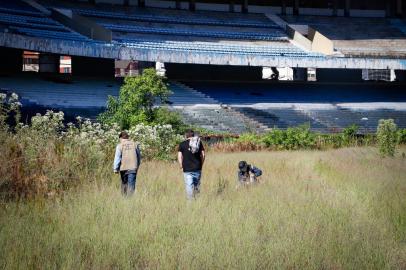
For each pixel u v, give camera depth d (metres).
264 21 62.38
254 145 38.69
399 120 50.06
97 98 42.84
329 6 66.38
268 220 8.88
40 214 8.95
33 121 14.23
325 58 51.34
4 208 9.56
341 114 50.22
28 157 12.37
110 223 8.25
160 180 14.55
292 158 26.69
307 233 7.87
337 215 9.40
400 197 11.47
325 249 7.04
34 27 44.12
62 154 13.45
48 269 5.98
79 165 13.59
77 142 14.56
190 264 6.28
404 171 18.55
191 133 11.95
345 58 51.75
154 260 6.53
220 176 16.08
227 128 43.78
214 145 38.19
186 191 11.84
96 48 42.31
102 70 51.09
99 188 12.08
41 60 51.41
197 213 9.24
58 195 11.20
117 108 35.38
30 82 43.09
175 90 50.56
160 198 10.90
